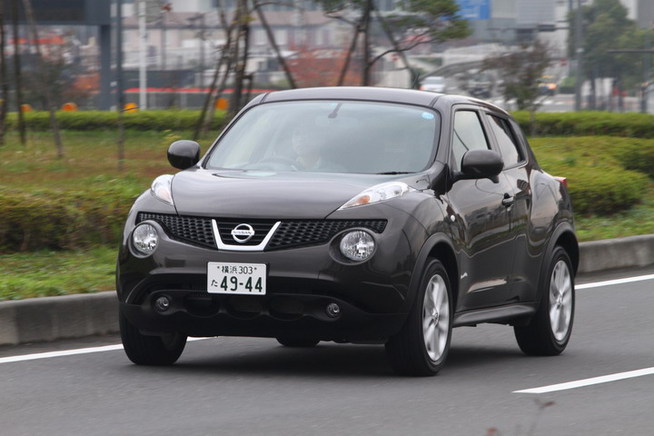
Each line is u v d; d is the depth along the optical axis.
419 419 22.89
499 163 29.11
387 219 26.61
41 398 24.72
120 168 66.25
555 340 32.91
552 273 33.19
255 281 26.12
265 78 173.50
